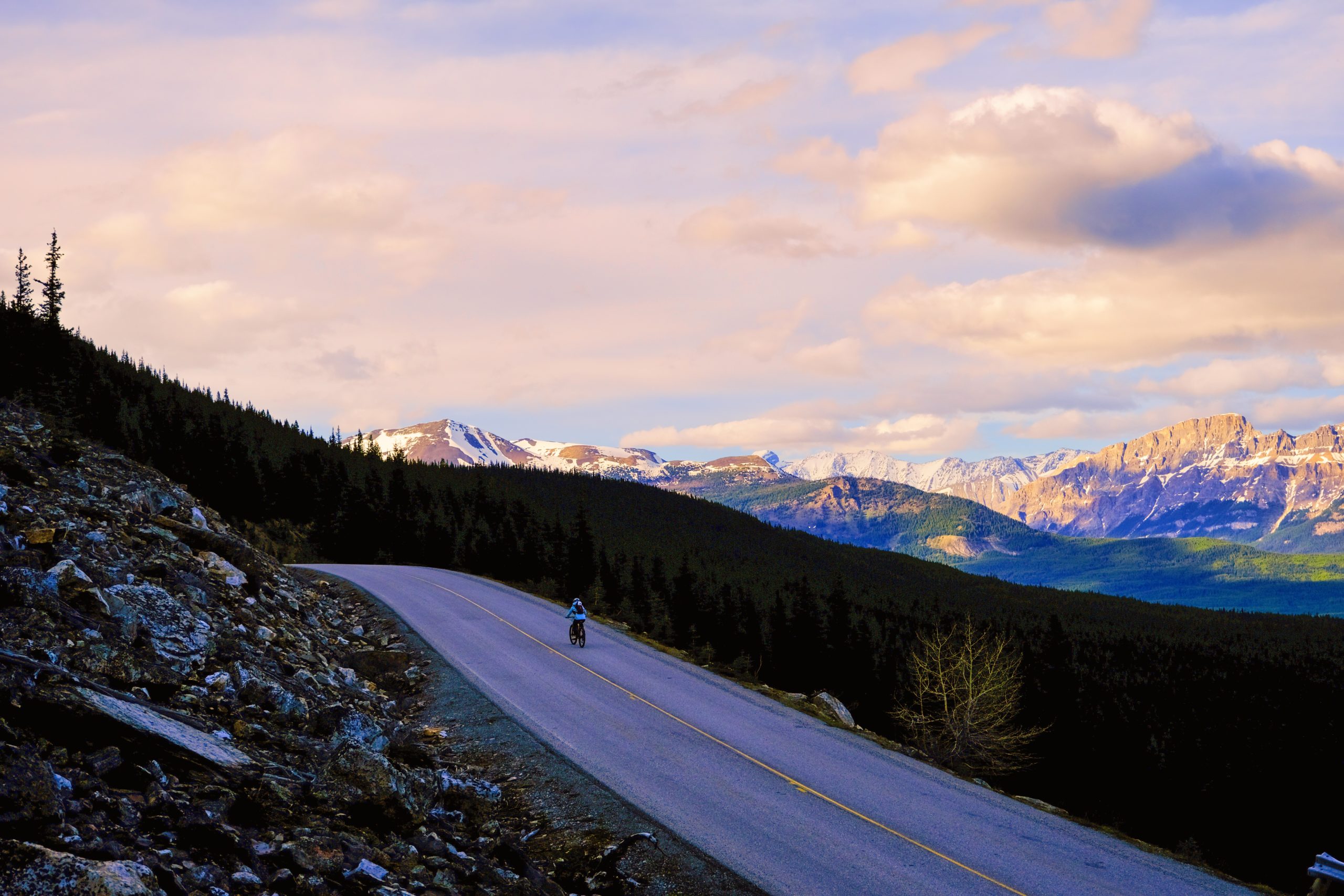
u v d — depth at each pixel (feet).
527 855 46.19
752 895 43.06
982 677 143.54
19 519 54.85
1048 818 59.11
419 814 36.63
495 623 125.80
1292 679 375.66
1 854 18.04
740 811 55.16
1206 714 313.32
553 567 253.24
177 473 238.68
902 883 45.39
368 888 27.45
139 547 68.03
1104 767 260.83
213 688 46.47
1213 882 49.60
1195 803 243.40
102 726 27.71
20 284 235.40
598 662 101.91
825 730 78.38
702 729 75.00
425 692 83.76
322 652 81.00
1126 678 348.38
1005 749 148.46
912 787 63.21
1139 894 46.14
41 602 40.14
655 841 49.14
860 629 309.83
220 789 29.27
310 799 33.86
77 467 90.58
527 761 63.46
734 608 301.22
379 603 134.00
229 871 24.67
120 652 39.32
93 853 20.44
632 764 63.87
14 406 113.19
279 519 275.18
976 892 44.80
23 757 21.11
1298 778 260.21
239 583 78.18
